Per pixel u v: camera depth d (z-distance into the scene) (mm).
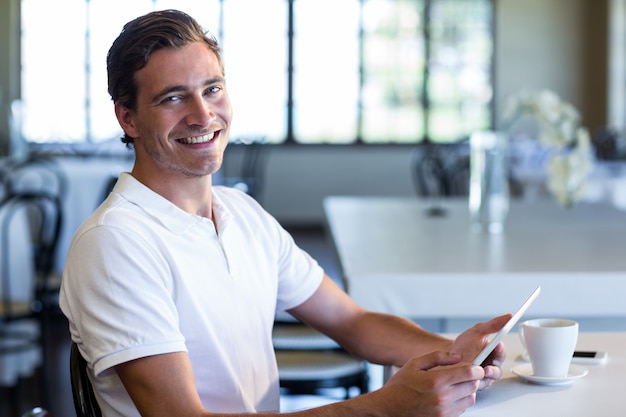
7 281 3943
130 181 1585
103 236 1485
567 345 1486
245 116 11461
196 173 1593
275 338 2980
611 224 3773
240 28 11359
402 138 11641
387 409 1359
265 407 1673
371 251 3012
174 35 1583
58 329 5395
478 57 11586
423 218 4105
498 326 1582
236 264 1639
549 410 1357
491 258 2840
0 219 4555
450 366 1386
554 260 2783
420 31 11531
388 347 1837
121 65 1591
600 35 11469
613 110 11258
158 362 1442
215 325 1577
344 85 11523
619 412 1344
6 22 10945
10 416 3793
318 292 1898
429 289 2502
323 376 2664
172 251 1546
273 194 11523
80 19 11062
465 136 11602
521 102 3578
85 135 11125
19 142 7746
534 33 11523
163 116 1573
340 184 11578
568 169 3621
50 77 11062
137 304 1457
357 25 11477
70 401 4023
